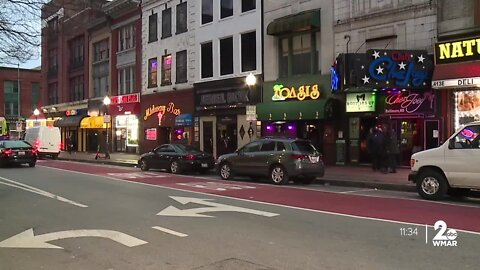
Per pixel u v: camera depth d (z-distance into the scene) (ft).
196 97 103.40
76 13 40.78
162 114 115.34
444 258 21.79
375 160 64.64
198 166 70.74
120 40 135.23
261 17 88.38
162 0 115.65
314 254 22.71
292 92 81.51
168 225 30.19
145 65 122.42
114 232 28.37
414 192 48.01
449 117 62.75
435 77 60.54
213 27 99.55
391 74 63.57
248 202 40.27
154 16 119.75
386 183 51.13
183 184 55.72
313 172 55.16
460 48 59.26
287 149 55.93
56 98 172.65
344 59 66.18
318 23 78.18
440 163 41.09
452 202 40.29
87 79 149.28
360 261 21.40
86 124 142.20
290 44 83.87
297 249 23.73
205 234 27.45
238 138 92.68
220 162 62.64
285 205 38.45
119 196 44.78
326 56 77.20
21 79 251.39
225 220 31.73
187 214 34.22
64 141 162.50
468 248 23.59
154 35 119.65
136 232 28.30
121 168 85.81
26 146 90.43
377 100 70.03
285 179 55.31
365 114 71.67
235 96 93.09
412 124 67.10
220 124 97.81
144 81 122.62
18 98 233.35
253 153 58.90
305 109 75.56
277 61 85.61
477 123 39.96
